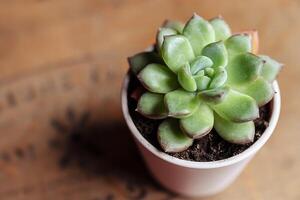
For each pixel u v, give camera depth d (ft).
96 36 1.14
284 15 1.13
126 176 1.04
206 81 0.81
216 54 0.81
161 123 0.84
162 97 0.83
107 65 1.12
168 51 0.81
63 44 1.13
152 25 1.15
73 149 1.06
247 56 0.81
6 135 1.07
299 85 1.08
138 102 0.84
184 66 0.79
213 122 0.82
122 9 1.16
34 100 1.09
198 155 0.85
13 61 1.12
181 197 1.03
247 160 0.89
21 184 1.04
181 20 1.15
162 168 0.91
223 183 0.97
